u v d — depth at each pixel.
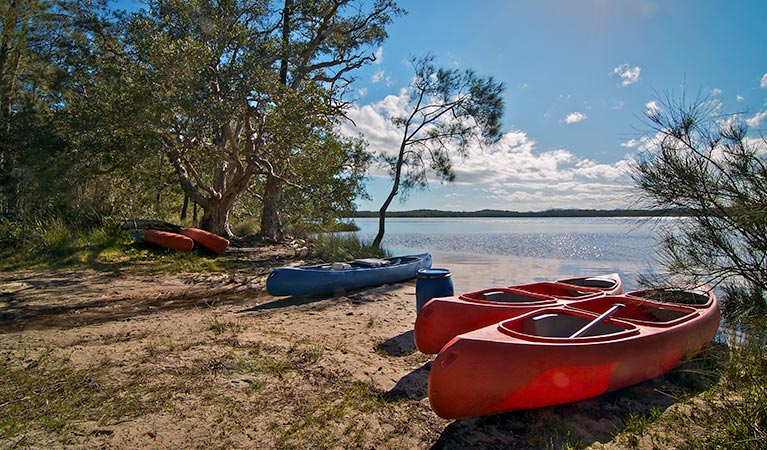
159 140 13.36
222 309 7.81
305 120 14.45
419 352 5.46
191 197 18.41
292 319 7.06
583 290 6.54
